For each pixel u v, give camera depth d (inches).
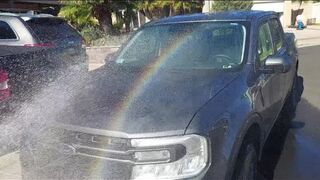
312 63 537.0
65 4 787.4
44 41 340.8
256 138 162.1
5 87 204.5
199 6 1114.1
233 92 145.7
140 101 135.5
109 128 122.2
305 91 358.6
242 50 175.6
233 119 134.5
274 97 196.4
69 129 126.3
